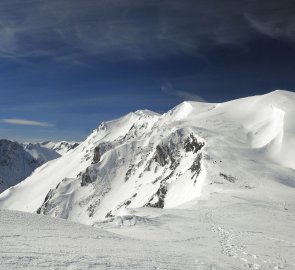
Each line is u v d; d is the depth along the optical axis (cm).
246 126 19788
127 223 3997
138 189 19612
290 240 3566
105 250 1947
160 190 13338
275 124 17962
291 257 2789
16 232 2147
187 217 4822
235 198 6806
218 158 12075
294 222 4731
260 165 11425
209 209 5609
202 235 3478
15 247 1697
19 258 1480
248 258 2580
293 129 16450
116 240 2483
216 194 7406
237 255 2647
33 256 1541
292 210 5791
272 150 15138
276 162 13825
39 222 2675
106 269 1498
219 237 3412
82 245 2019
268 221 4719
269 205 6134
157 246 2502
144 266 1666
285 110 18775
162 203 12506
